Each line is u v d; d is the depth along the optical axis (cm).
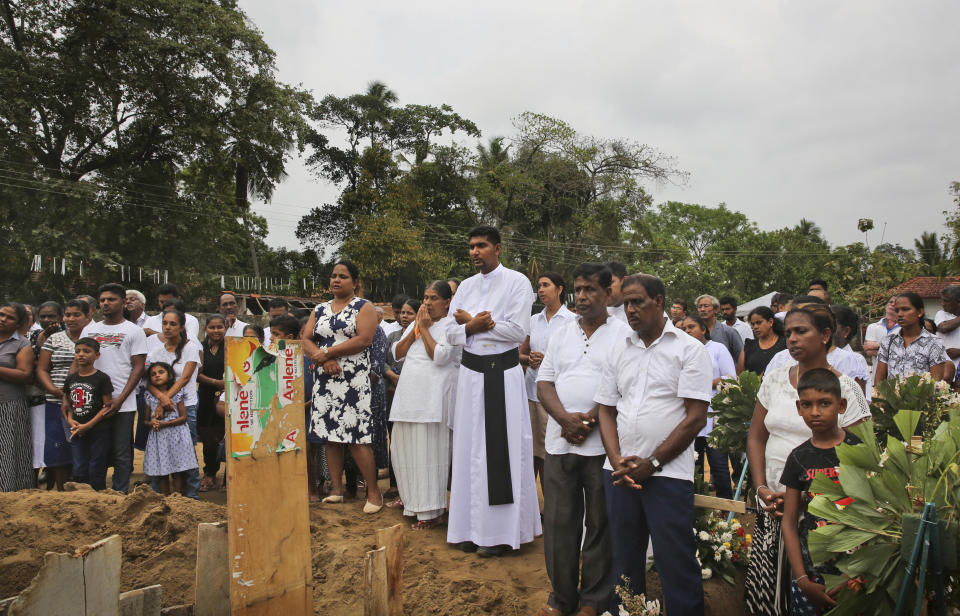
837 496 301
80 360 617
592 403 418
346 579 433
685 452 372
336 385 605
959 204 1858
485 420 520
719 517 500
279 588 319
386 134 4497
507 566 494
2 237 2505
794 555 342
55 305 775
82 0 2512
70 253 2433
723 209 6162
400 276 3941
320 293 3797
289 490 327
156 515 452
